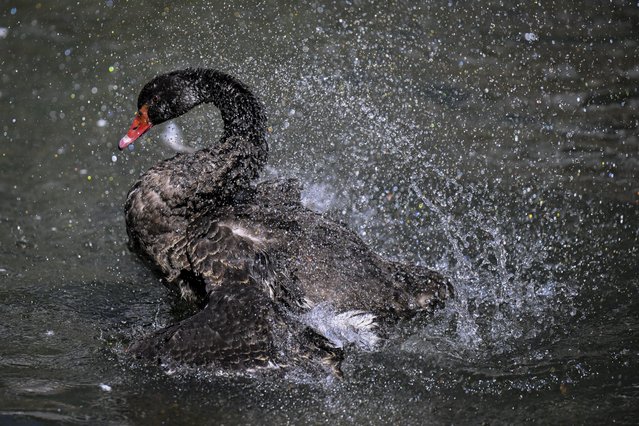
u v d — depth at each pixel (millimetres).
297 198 7594
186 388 5965
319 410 5828
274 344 6121
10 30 11961
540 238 8445
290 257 6660
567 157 9734
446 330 6734
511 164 9656
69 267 8008
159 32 11641
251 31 11555
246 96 7277
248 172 7188
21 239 8461
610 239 8359
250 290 6328
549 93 10805
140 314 7152
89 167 9766
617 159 9688
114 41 11602
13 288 7547
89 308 7242
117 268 8031
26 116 10586
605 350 6590
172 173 6859
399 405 5918
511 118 10438
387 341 6539
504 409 5891
